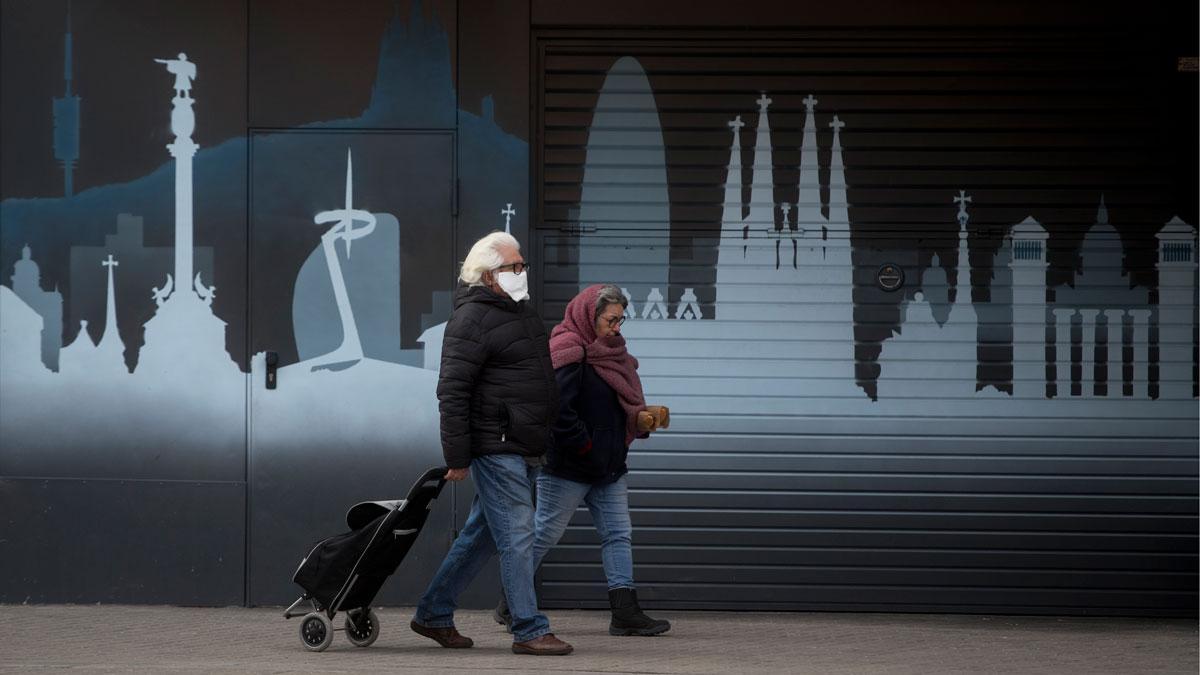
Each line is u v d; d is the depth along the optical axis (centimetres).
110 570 1020
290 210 1022
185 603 1017
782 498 1028
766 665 790
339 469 1019
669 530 1030
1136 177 1027
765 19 1027
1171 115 1024
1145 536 1020
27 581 1020
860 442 1030
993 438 1027
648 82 1032
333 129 1022
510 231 1019
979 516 1024
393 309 1020
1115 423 1024
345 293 1022
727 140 1032
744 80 1032
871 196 1031
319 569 818
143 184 1027
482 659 790
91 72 1027
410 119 1020
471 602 1018
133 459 1020
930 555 1024
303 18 1023
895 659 830
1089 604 1020
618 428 871
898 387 1031
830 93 1031
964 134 1031
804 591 1027
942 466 1027
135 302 1024
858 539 1026
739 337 1034
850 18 1024
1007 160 1030
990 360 1028
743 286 1034
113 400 1023
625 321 1034
